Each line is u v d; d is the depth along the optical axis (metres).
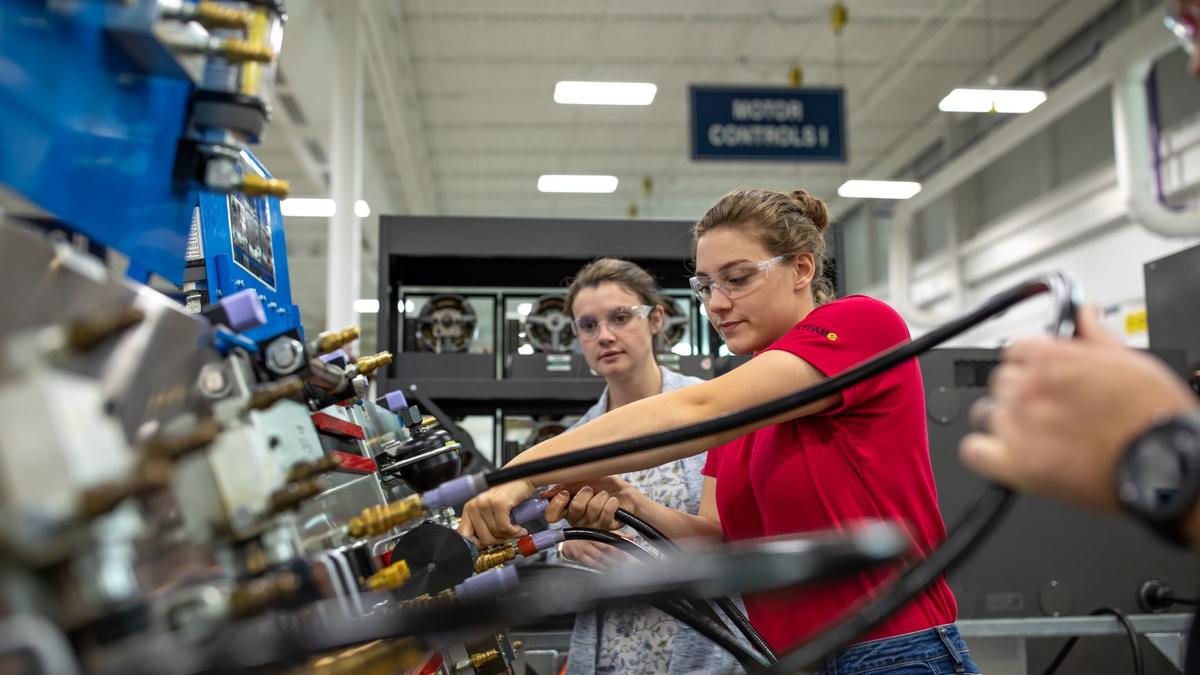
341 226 4.70
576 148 9.15
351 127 4.82
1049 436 0.48
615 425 0.98
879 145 9.23
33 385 0.39
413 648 0.58
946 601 1.14
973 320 0.65
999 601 2.18
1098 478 0.46
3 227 0.41
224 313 0.63
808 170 9.73
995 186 8.77
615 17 6.65
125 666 0.41
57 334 0.42
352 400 0.89
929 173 9.30
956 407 2.24
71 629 0.42
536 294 3.05
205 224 0.94
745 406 1.02
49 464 0.37
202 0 0.62
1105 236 7.16
